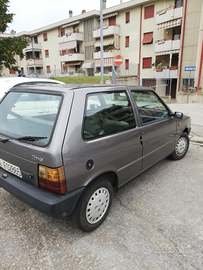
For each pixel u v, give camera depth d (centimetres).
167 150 371
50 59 3819
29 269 191
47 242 222
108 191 244
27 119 221
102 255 206
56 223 252
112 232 236
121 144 251
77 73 3341
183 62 2041
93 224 231
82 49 3288
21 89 255
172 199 302
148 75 2488
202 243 221
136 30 2488
